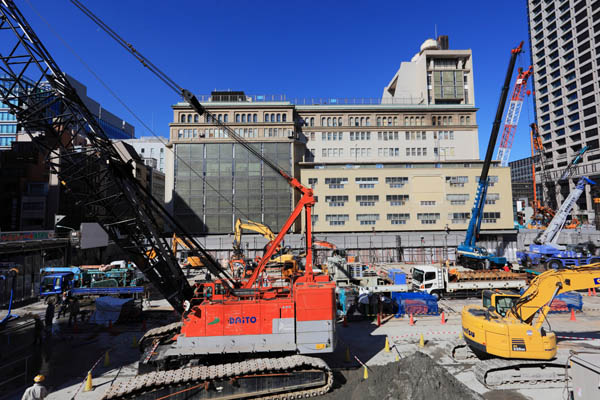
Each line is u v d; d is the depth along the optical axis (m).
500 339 14.06
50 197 51.03
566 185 101.19
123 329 21.70
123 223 16.20
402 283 30.23
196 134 64.25
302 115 70.25
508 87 39.25
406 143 69.19
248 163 63.25
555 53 107.38
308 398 12.56
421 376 11.30
